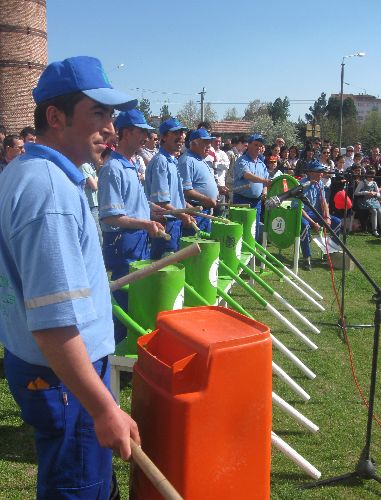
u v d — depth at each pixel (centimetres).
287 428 373
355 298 727
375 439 365
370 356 517
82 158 185
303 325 602
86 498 190
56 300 154
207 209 655
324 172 443
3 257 170
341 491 304
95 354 183
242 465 201
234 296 700
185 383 194
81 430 186
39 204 159
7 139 609
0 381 412
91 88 176
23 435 345
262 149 826
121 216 408
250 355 198
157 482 156
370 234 1255
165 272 321
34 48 1167
